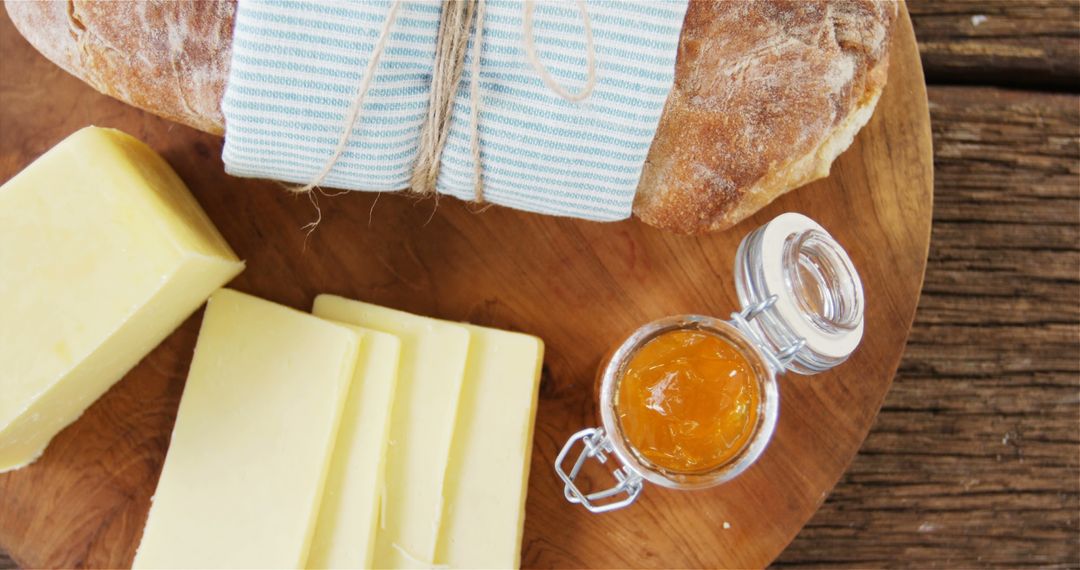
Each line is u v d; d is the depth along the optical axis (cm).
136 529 41
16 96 41
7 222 37
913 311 42
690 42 35
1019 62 46
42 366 38
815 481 42
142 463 41
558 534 42
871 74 37
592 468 42
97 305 38
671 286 42
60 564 41
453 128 36
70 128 41
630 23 34
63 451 41
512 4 34
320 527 40
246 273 42
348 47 34
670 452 38
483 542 40
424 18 34
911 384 47
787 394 42
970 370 47
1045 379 47
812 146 36
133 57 36
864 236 42
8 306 37
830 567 47
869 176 42
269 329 40
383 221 42
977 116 46
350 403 40
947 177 47
